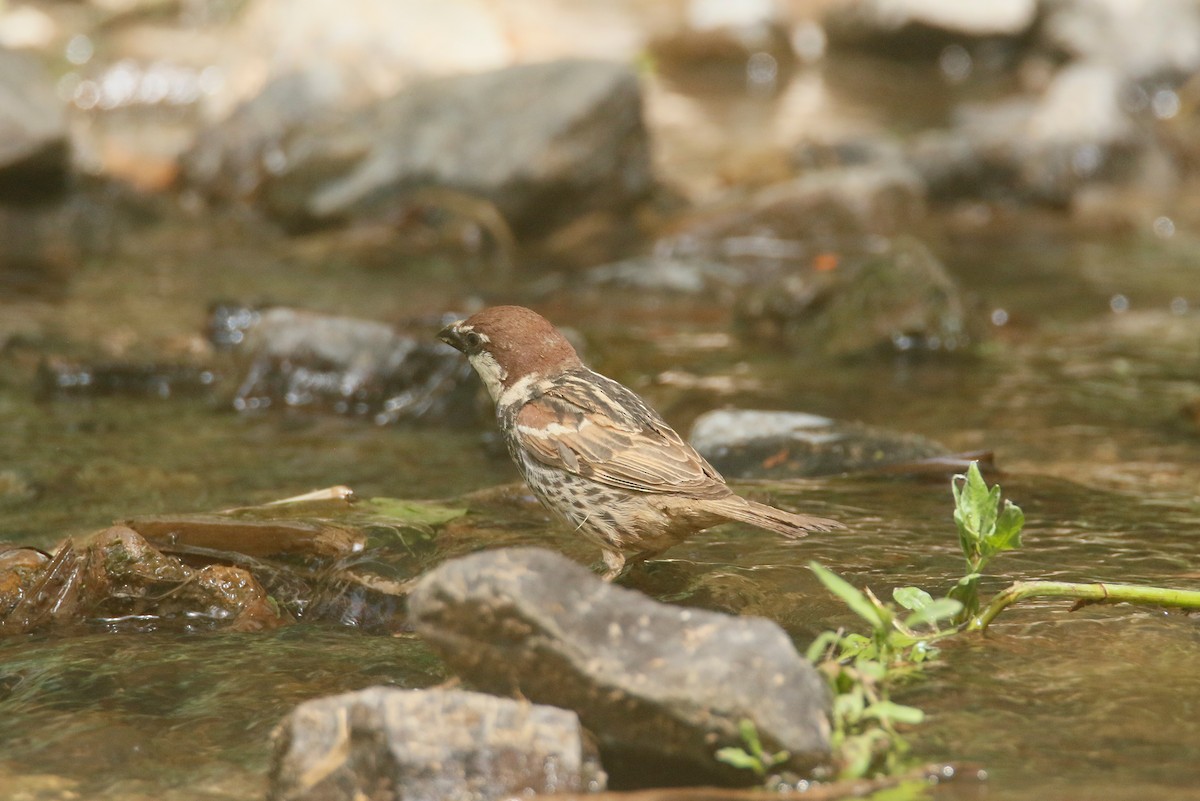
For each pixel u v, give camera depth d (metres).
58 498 9.65
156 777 5.64
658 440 8.09
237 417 12.19
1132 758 5.47
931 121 27.83
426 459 10.96
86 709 6.32
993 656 6.47
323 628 7.38
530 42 32.12
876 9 34.50
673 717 5.43
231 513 8.54
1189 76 30.69
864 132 26.56
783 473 10.04
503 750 5.24
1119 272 18.81
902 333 14.56
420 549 8.13
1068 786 5.25
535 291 17.23
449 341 9.13
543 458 8.27
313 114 22.92
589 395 8.43
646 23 34.44
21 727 6.13
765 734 5.36
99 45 28.56
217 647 7.07
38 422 11.75
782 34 34.94
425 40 26.78
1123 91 26.98
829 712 5.50
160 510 9.39
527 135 20.77
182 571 7.57
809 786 5.32
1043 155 23.53
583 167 20.89
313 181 20.98
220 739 5.99
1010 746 5.59
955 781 5.31
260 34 26.94
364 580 7.64
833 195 20.92
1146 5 31.88
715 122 27.94
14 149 19.91
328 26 26.44
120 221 20.64
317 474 10.44
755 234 20.47
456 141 20.91
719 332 15.59
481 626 5.57
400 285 17.67
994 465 9.95
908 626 6.31
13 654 7.02
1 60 20.89
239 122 22.61
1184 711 5.89
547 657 5.52
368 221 20.56
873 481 9.86
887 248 15.55
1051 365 14.08
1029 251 20.36
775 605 7.31
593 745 5.51
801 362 14.28
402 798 5.13
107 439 11.29
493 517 8.92
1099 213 22.80
